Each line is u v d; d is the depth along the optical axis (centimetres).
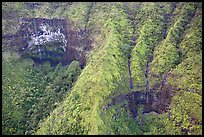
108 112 8275
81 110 8344
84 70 9788
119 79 9075
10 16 11212
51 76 10831
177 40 9888
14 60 10725
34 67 11056
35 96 10112
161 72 9281
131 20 11012
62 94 9781
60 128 8362
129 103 8950
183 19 10300
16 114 9494
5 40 10825
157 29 10419
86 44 10894
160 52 9744
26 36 11194
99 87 8575
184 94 8494
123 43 10169
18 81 10238
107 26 10619
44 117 9325
